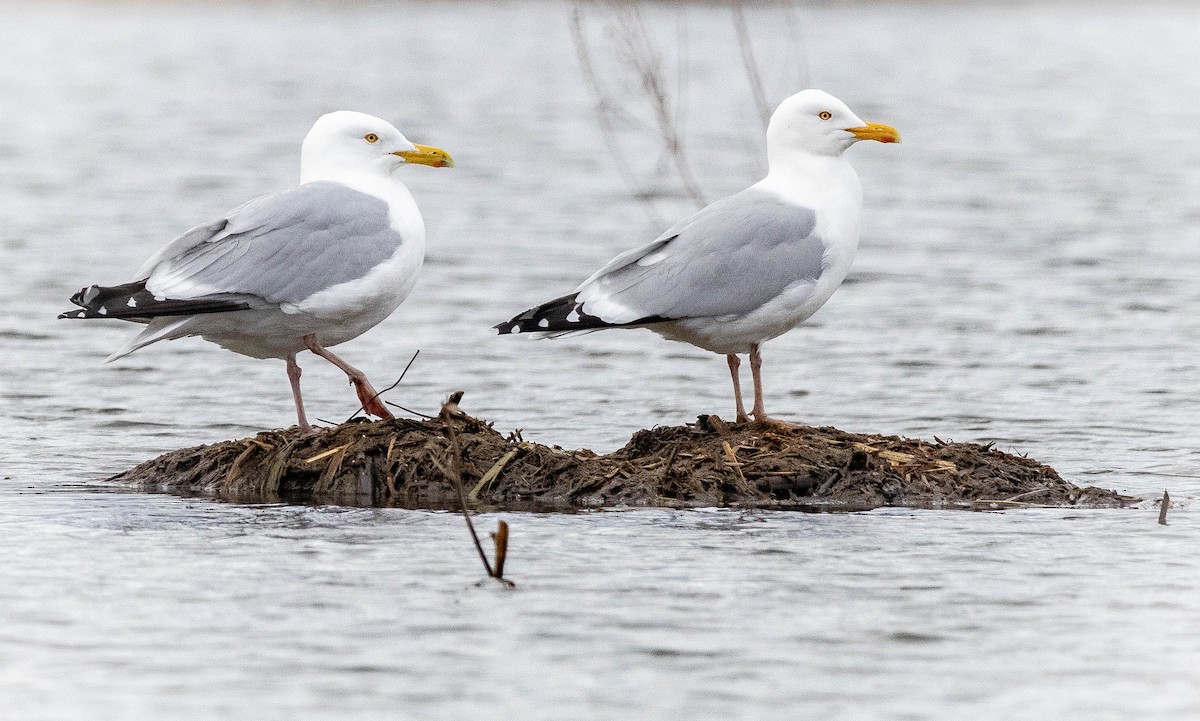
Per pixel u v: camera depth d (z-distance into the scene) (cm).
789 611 1033
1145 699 899
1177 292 2405
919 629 1002
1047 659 955
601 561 1141
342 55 6059
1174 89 5275
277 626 999
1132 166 3712
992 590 1080
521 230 2912
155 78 5338
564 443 1557
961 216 3094
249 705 881
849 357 2009
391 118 4416
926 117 4531
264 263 1348
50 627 995
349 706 880
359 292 1373
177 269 1350
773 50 6084
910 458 1383
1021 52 6378
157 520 1255
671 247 1403
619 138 4128
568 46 6400
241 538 1199
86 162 3644
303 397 1792
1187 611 1039
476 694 896
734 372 1451
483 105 4734
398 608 1033
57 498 1338
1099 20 8019
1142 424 1673
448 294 2366
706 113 4562
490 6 8112
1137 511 1309
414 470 1348
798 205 1412
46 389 1822
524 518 1270
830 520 1270
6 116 4425
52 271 2502
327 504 1316
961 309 2297
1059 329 2166
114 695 894
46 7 7956
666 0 7156
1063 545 1193
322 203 1383
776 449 1380
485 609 1033
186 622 1005
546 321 1385
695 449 1387
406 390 1819
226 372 1912
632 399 1783
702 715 871
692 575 1109
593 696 895
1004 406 1755
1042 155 3888
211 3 8131
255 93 4969
